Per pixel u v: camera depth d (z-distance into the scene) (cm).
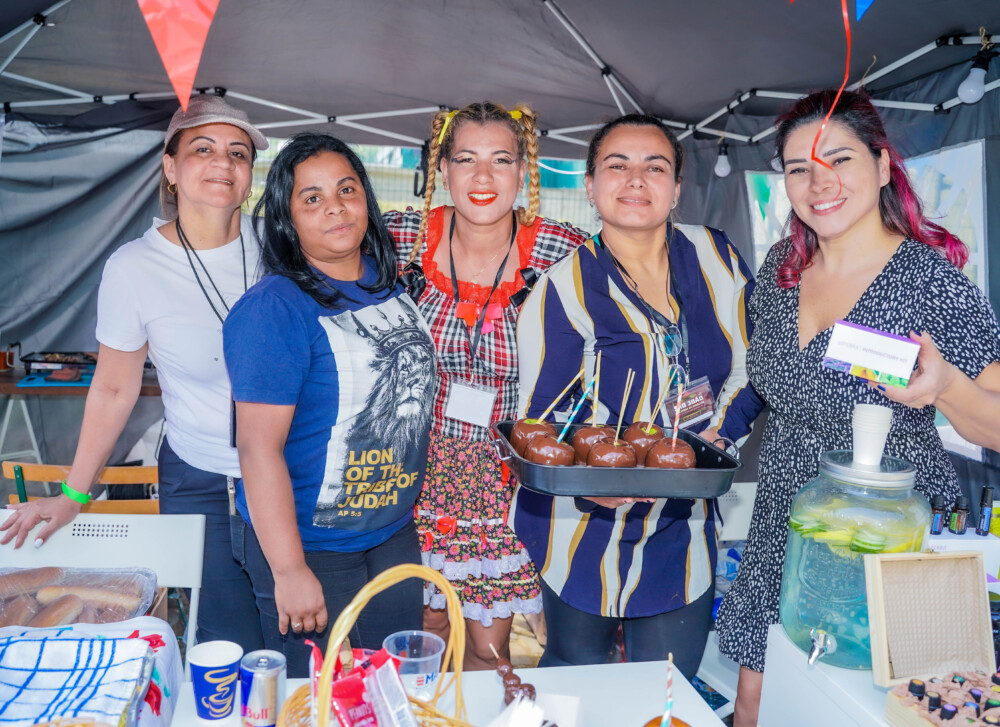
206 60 415
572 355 198
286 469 162
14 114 444
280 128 495
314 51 407
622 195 189
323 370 166
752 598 182
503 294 224
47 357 468
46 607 163
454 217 234
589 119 488
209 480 209
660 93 439
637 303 193
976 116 339
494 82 443
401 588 184
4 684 127
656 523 192
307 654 173
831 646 130
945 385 134
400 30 388
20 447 478
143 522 193
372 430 169
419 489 184
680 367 192
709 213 496
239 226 220
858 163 159
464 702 130
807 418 172
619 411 194
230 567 213
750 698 182
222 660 126
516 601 235
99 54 398
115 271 204
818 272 173
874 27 328
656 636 197
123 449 470
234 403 161
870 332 133
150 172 484
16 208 459
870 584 124
